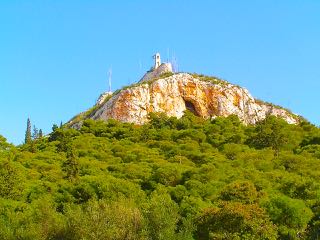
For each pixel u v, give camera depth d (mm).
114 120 164500
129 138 147625
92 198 76000
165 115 168500
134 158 120000
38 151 135875
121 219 57781
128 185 84375
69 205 68625
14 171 87625
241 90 190000
